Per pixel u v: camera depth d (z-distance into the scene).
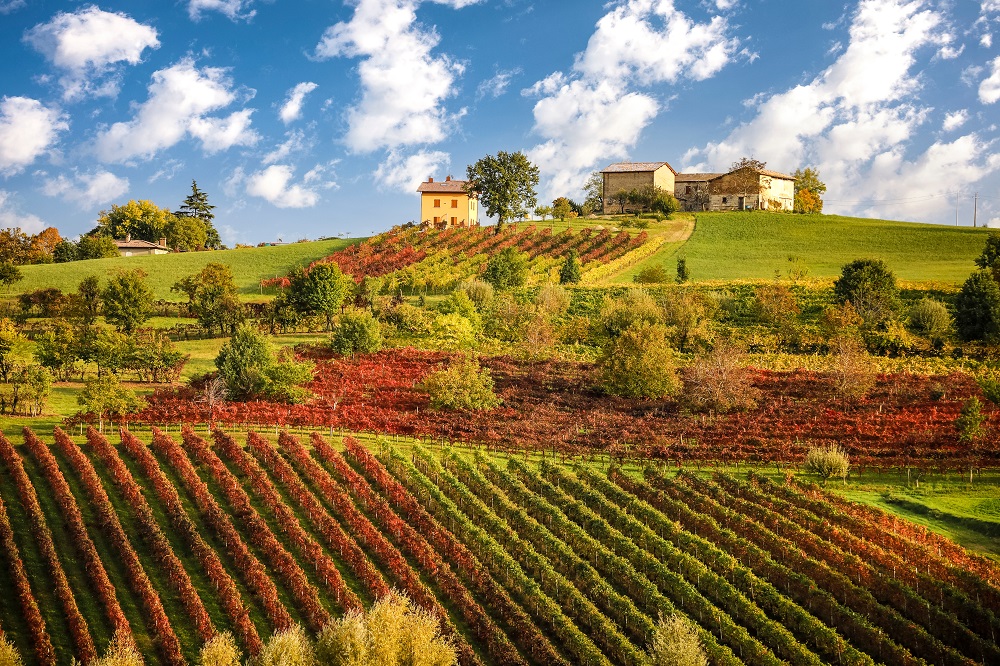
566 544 47.16
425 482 53.97
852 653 36.50
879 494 55.34
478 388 73.69
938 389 75.56
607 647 38.34
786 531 47.91
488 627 39.44
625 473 57.62
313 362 86.25
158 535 46.12
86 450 59.19
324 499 52.81
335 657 33.34
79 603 41.12
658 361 76.69
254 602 41.97
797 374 82.31
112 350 80.50
